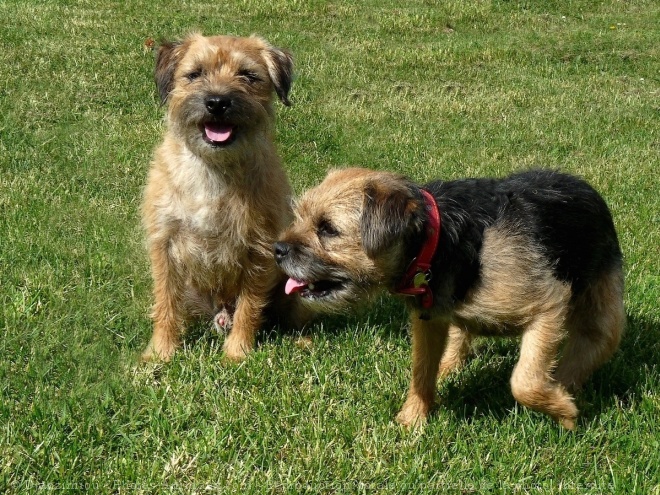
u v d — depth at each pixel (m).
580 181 2.20
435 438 2.09
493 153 3.17
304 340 2.34
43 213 2.61
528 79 4.27
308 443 2.08
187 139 2.27
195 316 2.40
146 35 4.29
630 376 2.24
